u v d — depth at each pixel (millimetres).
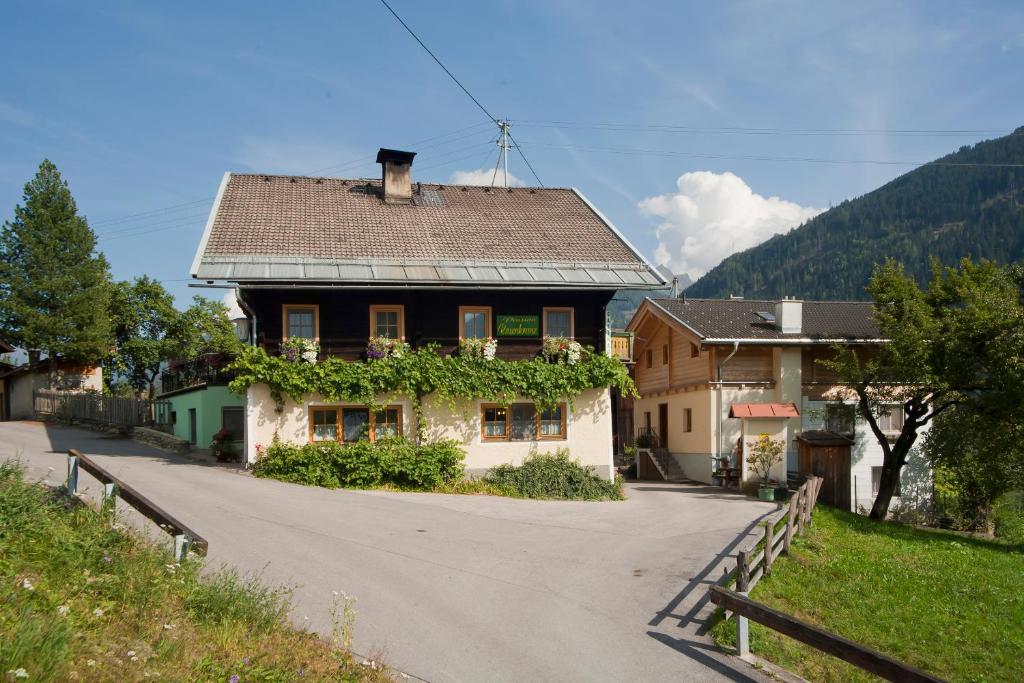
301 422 20562
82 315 38562
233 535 12938
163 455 23453
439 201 26531
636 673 8438
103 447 25047
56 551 8016
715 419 27281
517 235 24672
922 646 11430
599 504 20109
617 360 22500
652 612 10625
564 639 9320
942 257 145875
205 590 8250
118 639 6598
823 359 28094
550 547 14164
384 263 21484
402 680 7672
